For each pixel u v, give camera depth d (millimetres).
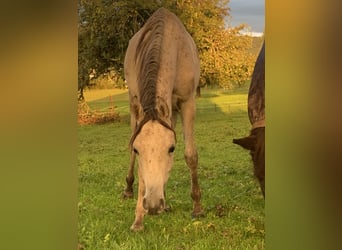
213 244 2979
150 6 7809
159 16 3543
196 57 3820
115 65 8250
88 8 8031
